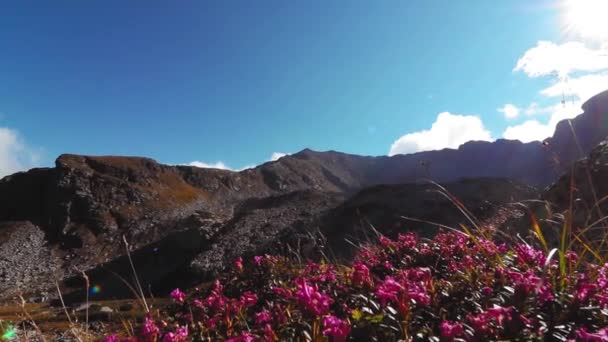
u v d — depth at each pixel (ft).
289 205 621.31
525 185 314.35
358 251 31.58
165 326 18.13
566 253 18.33
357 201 394.73
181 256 461.78
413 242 26.68
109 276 450.30
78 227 638.12
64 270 532.32
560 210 44.91
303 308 13.16
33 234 613.11
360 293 17.65
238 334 16.80
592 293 13.10
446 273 20.48
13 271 505.25
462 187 324.60
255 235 426.10
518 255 19.03
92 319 129.70
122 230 645.51
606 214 36.83
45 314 155.63
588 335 10.78
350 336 13.78
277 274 25.64
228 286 25.46
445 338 12.01
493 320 12.85
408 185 396.78
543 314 13.03
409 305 14.14
